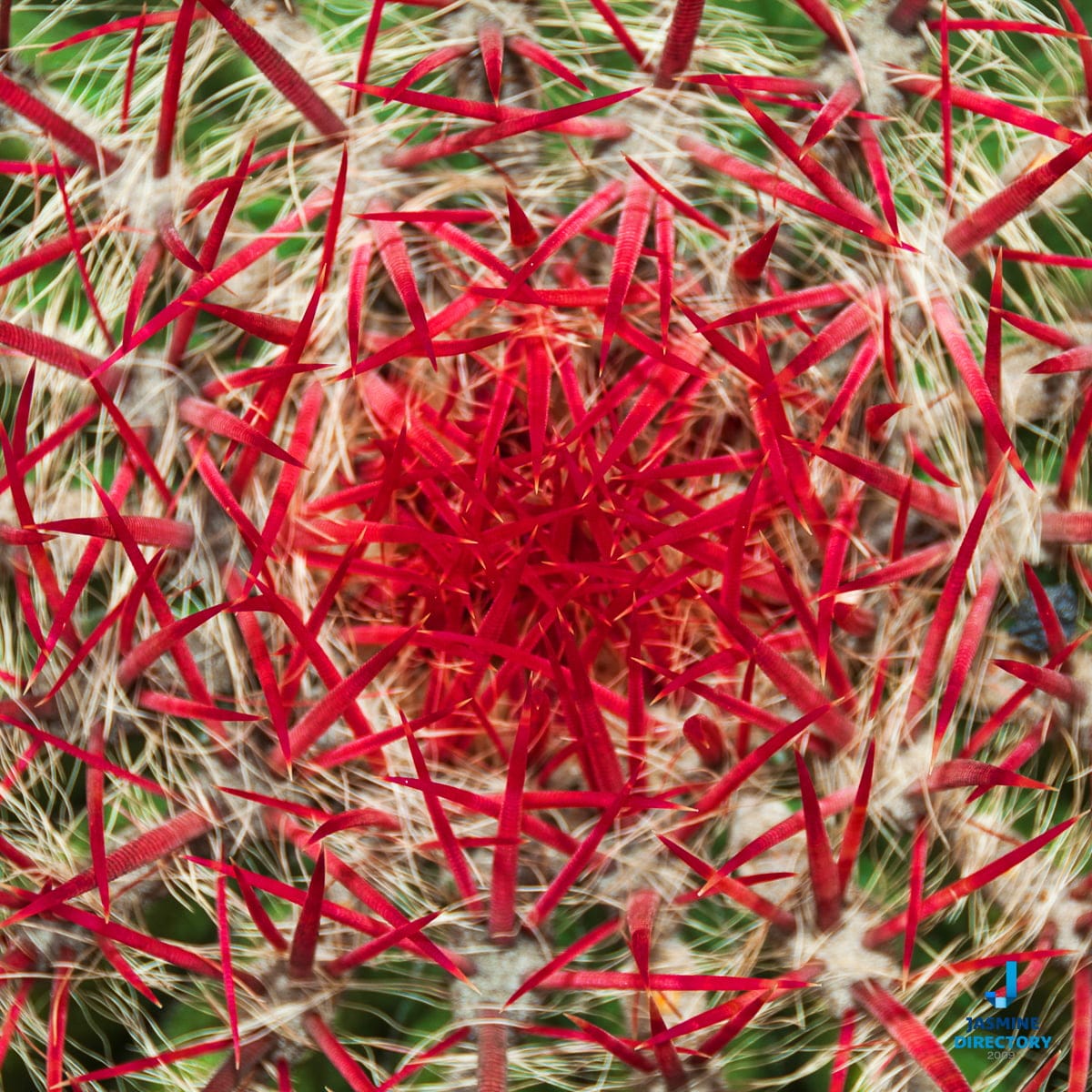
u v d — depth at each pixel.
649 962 0.40
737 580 0.39
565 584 0.42
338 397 0.41
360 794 0.41
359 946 0.40
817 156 0.41
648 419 0.40
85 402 0.41
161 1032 0.41
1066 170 0.40
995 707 0.42
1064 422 0.42
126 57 0.43
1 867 0.41
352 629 0.42
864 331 0.41
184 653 0.40
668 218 0.41
